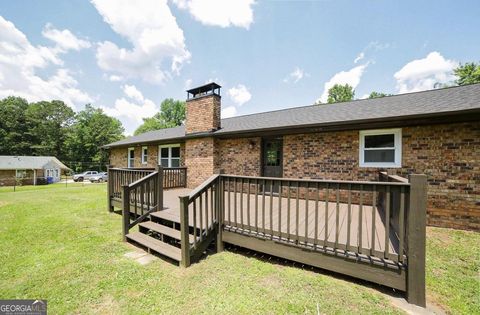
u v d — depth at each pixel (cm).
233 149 834
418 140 520
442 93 620
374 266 239
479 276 274
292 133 700
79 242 398
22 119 3972
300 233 312
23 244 386
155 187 480
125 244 393
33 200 859
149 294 240
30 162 2878
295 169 695
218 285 255
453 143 482
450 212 479
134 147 1346
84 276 279
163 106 4075
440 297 231
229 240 354
